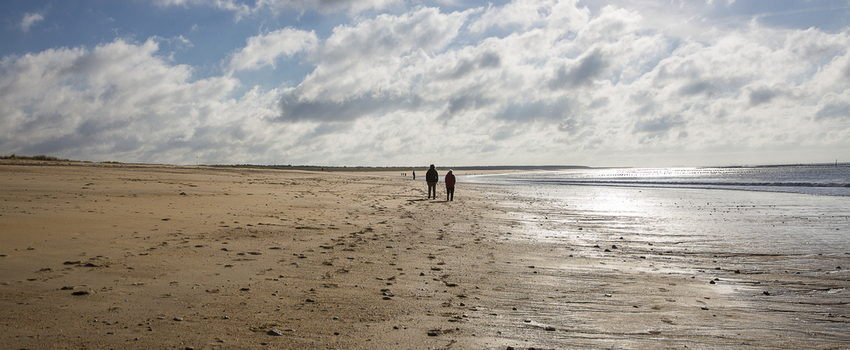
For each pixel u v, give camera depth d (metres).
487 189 42.56
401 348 4.09
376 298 5.69
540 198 29.28
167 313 4.74
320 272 6.95
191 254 7.71
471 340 4.39
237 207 15.26
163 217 11.86
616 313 5.46
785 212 19.58
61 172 28.09
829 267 8.41
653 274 7.69
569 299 6.01
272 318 4.74
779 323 5.24
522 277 7.19
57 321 4.34
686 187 47.78
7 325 4.15
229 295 5.50
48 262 6.62
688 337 4.71
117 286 5.62
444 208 19.59
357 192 28.36
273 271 6.86
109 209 12.67
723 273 7.87
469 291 6.25
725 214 18.78
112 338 3.98
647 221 16.09
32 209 11.71
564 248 10.16
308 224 12.25
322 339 4.21
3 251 7.07
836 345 4.58
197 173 41.25
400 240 10.36
